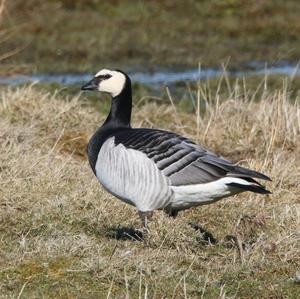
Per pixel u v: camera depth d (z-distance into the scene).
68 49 26.02
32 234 11.48
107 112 18.34
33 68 23.91
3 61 24.55
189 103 19.98
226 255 11.13
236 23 29.48
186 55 26.05
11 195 12.44
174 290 9.77
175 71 24.25
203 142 16.02
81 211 12.31
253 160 14.79
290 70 24.45
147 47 26.70
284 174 14.05
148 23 29.25
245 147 15.76
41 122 16.08
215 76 23.30
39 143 15.20
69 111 16.52
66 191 12.88
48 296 9.71
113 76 12.42
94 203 12.54
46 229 11.61
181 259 10.84
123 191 11.30
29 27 27.55
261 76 23.11
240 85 21.91
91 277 10.18
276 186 13.84
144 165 11.02
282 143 15.85
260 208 12.89
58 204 12.29
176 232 11.30
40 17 28.61
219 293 9.95
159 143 11.12
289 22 29.44
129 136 11.35
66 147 15.63
